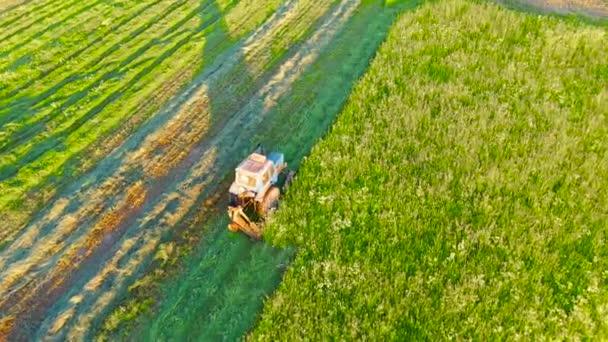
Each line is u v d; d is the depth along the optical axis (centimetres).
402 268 1501
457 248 1539
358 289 1441
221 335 1379
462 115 2048
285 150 1984
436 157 1866
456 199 1720
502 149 1906
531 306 1399
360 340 1314
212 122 2112
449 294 1420
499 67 2366
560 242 1573
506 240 1581
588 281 1473
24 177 1820
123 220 1689
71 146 1962
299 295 1428
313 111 2183
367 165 1823
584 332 1345
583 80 2316
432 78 2298
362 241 1590
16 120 2077
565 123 2031
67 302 1440
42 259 1554
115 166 1881
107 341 1359
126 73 2364
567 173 1809
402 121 2042
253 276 1526
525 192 1736
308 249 1577
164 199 1762
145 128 2061
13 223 1659
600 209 1686
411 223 1630
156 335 1375
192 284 1504
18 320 1395
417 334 1335
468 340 1317
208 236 1650
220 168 1900
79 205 1727
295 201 1712
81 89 2267
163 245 1603
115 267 1538
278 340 1320
